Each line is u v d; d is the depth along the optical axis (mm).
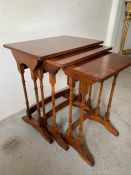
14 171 1155
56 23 1723
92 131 1504
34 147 1342
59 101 1949
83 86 982
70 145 1337
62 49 1107
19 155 1272
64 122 1622
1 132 1482
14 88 1580
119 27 3082
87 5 2049
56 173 1147
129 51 3557
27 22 1432
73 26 1980
